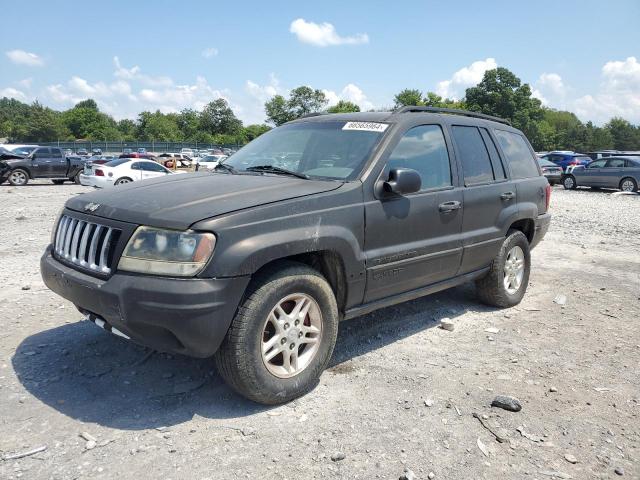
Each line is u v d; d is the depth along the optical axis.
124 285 3.02
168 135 116.81
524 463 2.85
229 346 3.13
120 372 3.79
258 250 3.13
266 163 4.37
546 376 3.95
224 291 3.01
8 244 8.35
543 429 3.19
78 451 2.84
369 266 3.81
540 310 5.61
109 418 3.18
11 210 12.86
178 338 3.02
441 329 4.91
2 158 22.55
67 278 3.35
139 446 2.90
